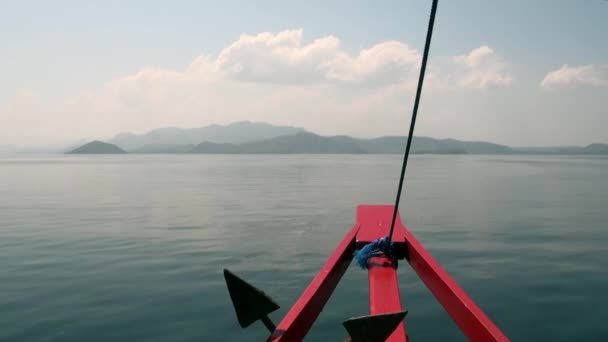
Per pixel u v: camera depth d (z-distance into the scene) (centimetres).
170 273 1024
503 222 1822
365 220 550
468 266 1077
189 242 1423
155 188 3881
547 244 1366
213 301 827
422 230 1627
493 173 6203
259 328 703
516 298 828
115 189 3791
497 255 1205
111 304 815
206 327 708
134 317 750
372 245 438
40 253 1270
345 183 4356
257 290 243
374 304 331
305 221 1862
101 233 1611
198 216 2047
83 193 3419
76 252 1280
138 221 1908
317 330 695
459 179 4900
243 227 1712
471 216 2000
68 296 863
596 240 1433
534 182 4441
